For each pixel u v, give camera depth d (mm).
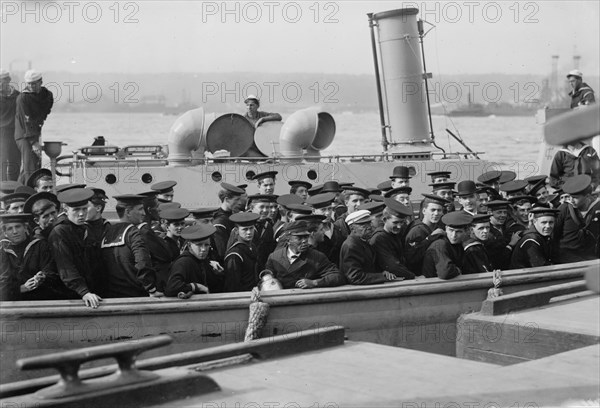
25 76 16172
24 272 10336
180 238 11969
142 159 16516
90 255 10555
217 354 6812
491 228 13367
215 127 16922
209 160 16719
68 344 9961
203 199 16469
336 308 11016
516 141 50062
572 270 12477
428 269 11914
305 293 10828
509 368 6793
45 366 5461
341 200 15188
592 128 3568
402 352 7383
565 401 5844
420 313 11523
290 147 17359
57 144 16922
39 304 9875
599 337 7949
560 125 3629
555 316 9133
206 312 10383
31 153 16391
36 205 10484
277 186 17000
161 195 13914
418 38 19094
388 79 19156
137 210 11070
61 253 10055
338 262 12602
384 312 11297
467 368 6816
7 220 10297
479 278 11820
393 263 11656
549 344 8375
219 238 12562
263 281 11297
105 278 10688
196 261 10586
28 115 16234
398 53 18969
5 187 13547
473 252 12312
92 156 17328
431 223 12703
